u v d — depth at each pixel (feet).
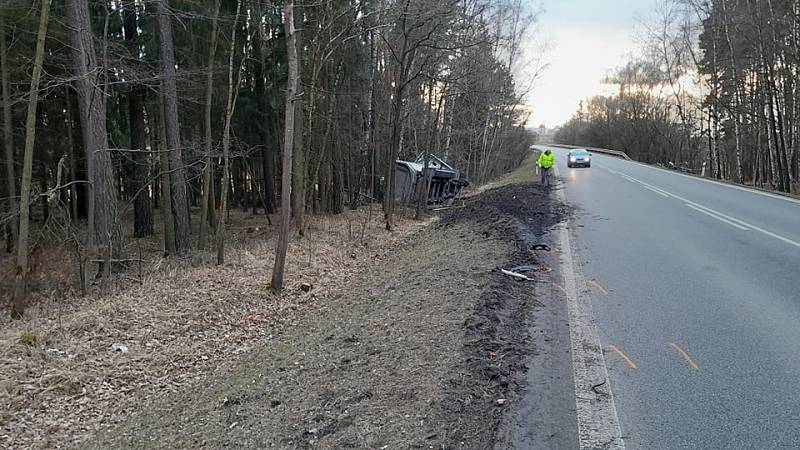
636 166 123.24
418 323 20.26
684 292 21.54
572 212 44.65
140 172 60.13
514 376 14.39
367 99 74.95
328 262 40.63
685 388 13.57
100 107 35.83
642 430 11.75
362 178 86.28
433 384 14.48
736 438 11.35
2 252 50.11
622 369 14.74
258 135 70.69
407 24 53.21
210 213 66.23
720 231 34.58
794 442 11.12
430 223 57.36
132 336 24.99
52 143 59.77
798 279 22.94
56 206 36.78
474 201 65.98
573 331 17.60
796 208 45.91
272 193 77.87
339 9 55.88
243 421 15.61
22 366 20.90
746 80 101.09
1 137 49.37
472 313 19.38
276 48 61.31
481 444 11.50
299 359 20.02
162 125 50.67
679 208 46.19
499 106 114.83
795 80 82.07
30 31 40.11
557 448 11.22
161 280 34.35
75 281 34.01
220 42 55.06
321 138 66.44
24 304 28.30
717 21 100.42
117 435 16.88
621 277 23.99
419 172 69.26
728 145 133.28
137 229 62.18
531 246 30.63
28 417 18.26
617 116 231.09
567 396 13.32
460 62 69.36
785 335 16.78
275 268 32.86
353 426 13.35
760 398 12.96
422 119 93.04
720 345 16.16
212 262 40.98
